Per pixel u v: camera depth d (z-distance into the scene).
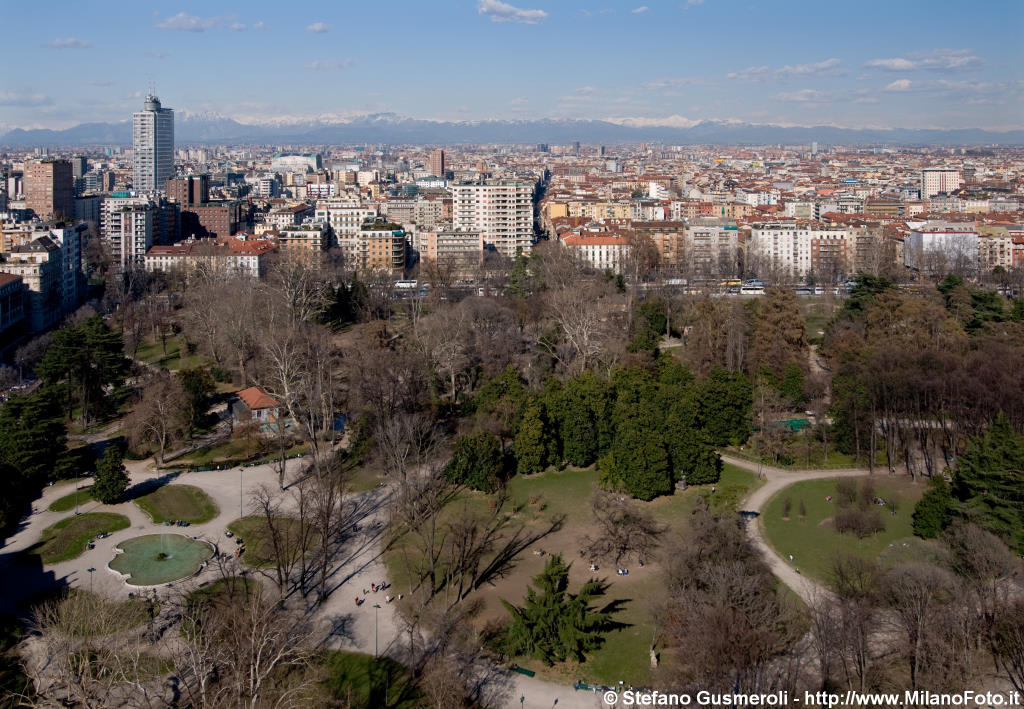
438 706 196.25
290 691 185.75
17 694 198.25
